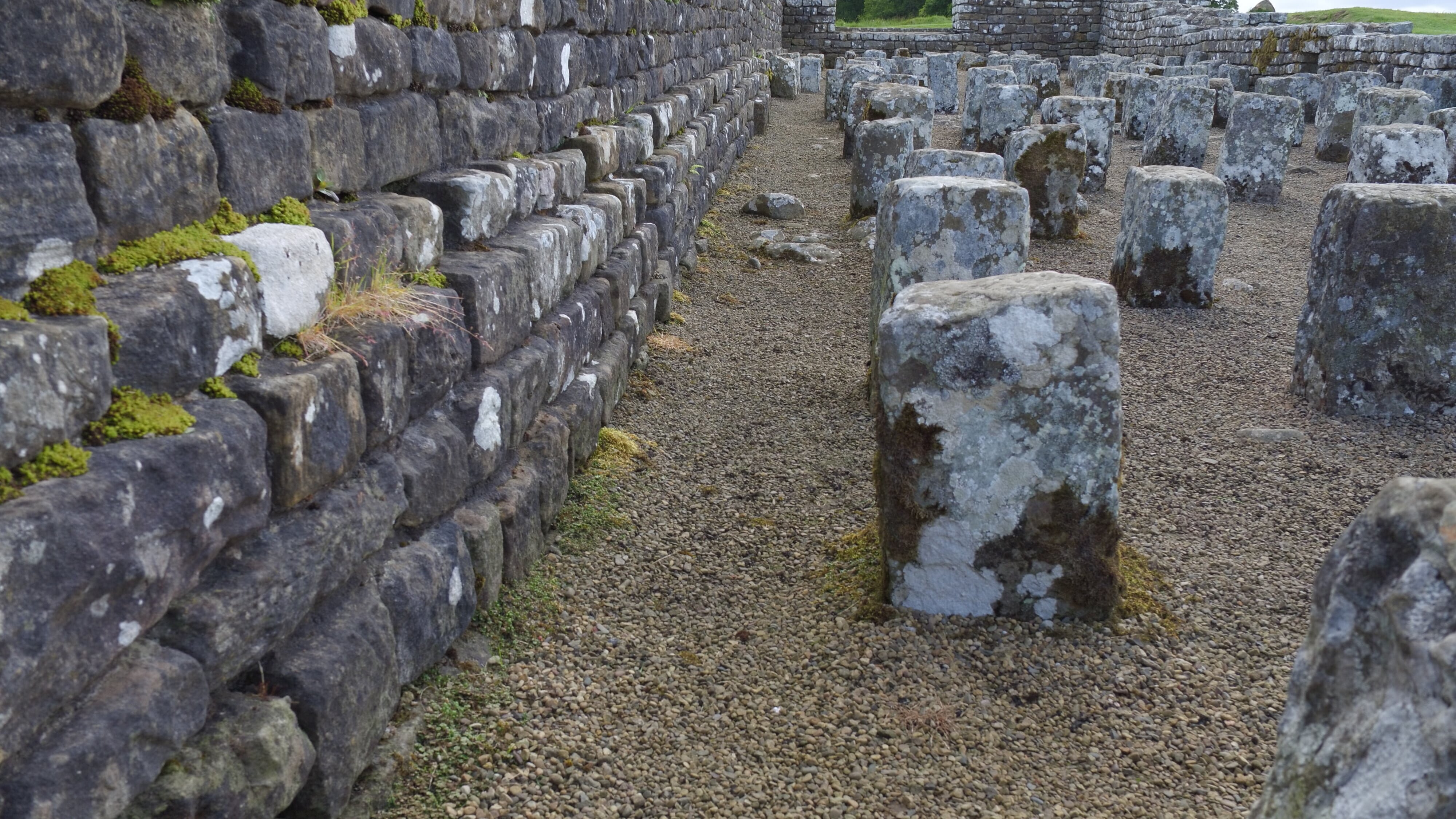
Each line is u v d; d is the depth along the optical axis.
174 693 1.72
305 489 2.13
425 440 2.79
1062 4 27.44
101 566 1.53
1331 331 5.30
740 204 10.29
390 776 2.41
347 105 2.89
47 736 1.50
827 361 6.09
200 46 2.12
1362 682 1.46
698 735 2.80
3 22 1.56
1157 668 3.15
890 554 3.36
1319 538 4.09
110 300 1.76
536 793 2.50
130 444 1.67
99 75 1.76
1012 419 3.16
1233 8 27.14
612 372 4.76
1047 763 2.76
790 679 3.07
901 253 5.18
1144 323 6.98
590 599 3.40
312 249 2.30
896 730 2.85
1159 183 7.05
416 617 2.63
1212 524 4.20
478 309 3.13
